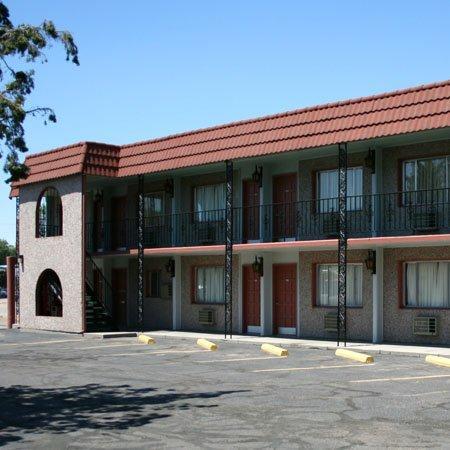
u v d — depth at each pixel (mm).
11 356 19094
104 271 30953
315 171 23469
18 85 12250
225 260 24359
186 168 25688
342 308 20984
